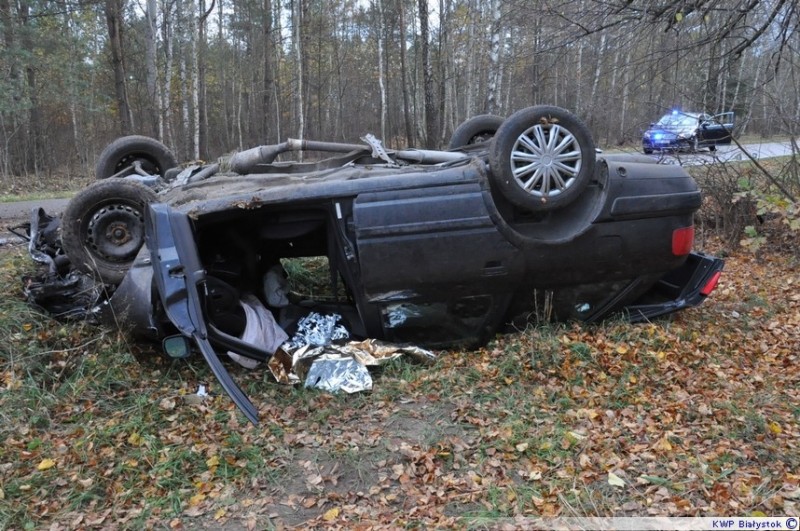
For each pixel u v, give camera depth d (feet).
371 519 9.87
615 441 11.69
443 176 14.28
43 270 17.71
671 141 28.17
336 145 17.06
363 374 14.06
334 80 123.44
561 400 13.21
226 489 10.77
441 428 12.39
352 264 14.46
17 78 72.74
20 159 76.95
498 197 14.87
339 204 14.19
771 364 15.46
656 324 16.69
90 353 14.92
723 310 18.98
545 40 29.43
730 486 10.28
